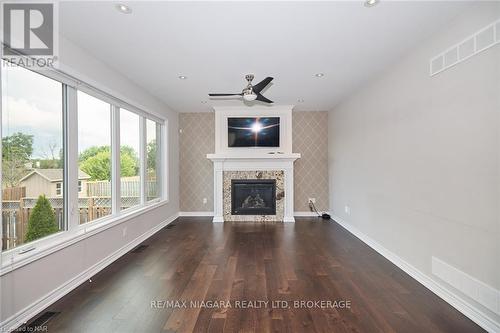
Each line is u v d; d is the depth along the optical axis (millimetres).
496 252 1894
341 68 3402
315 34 2525
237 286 2639
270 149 5785
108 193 3488
